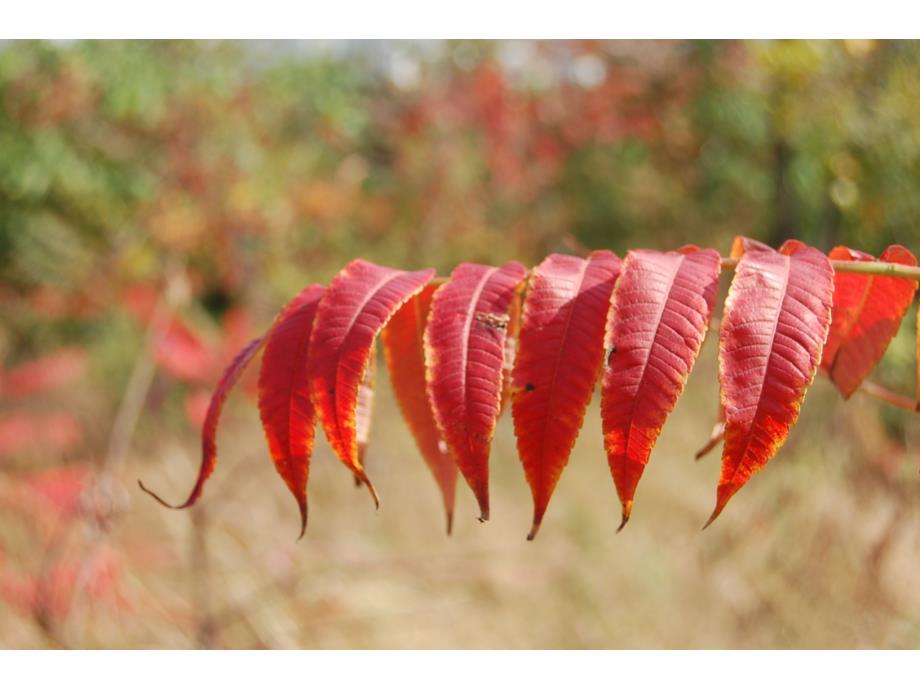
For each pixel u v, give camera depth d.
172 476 4.88
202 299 7.12
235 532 4.43
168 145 6.62
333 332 0.85
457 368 0.81
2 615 3.02
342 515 5.09
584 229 8.77
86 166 6.36
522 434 0.80
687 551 4.59
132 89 6.14
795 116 5.48
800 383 0.75
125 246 6.30
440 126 8.51
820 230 6.09
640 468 0.75
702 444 5.46
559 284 0.83
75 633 2.90
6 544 3.39
